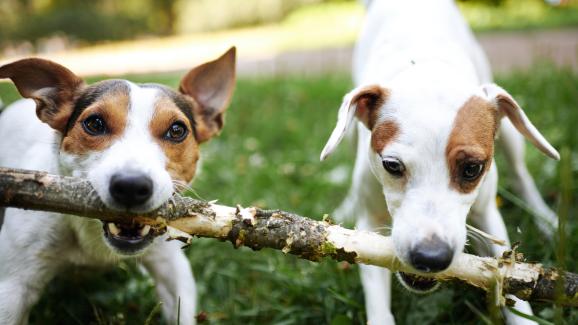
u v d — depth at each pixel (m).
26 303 0.55
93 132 0.52
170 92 0.58
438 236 0.45
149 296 0.64
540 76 1.25
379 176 0.52
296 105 1.36
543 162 0.87
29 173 0.44
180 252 0.60
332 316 0.59
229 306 0.63
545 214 0.73
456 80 0.53
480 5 3.42
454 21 0.76
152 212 0.46
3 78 0.54
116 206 0.45
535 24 2.69
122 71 2.21
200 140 0.63
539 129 0.96
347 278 0.64
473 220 0.60
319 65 2.18
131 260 0.65
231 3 4.47
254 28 4.36
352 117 0.54
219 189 0.90
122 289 0.65
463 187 0.48
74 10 4.05
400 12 0.75
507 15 3.16
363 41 0.80
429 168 0.47
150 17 4.46
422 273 0.45
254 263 0.71
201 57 2.84
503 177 0.82
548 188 0.81
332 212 0.83
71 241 0.56
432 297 0.58
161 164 0.51
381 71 0.65
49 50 3.83
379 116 0.52
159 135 0.53
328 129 1.15
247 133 1.16
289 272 0.65
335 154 1.02
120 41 4.12
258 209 0.46
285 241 0.45
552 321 0.55
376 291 0.56
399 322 0.58
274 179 0.92
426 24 0.70
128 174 0.45
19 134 0.63
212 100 0.64
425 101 0.50
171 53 3.18
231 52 0.62
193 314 0.57
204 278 0.69
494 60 1.84
